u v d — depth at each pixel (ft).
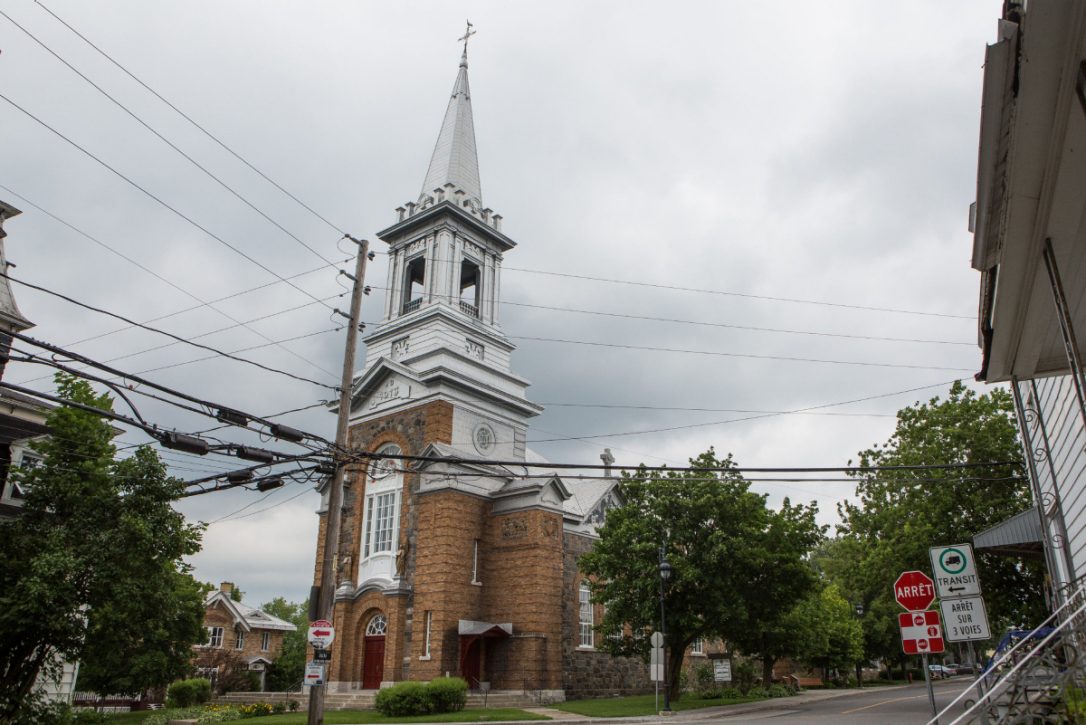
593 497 168.35
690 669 170.30
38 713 65.87
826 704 118.01
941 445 109.60
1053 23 20.45
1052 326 38.91
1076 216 28.73
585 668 143.84
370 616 137.39
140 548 65.98
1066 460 57.52
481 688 127.34
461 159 171.94
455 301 157.07
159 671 125.18
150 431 53.42
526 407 156.87
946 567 47.65
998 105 23.98
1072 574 56.24
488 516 139.64
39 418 88.48
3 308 84.58
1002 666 49.44
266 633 231.91
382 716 103.86
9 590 62.03
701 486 116.57
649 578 114.62
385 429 149.07
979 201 29.40
